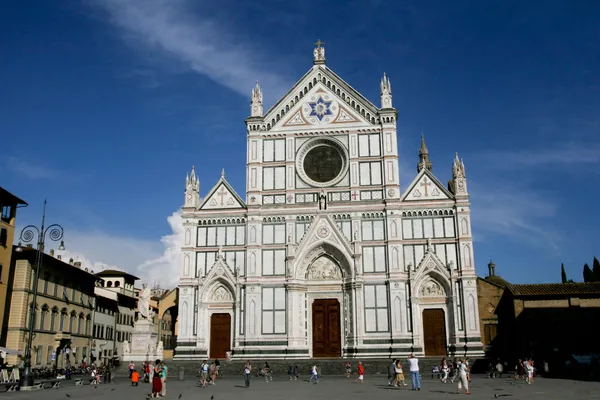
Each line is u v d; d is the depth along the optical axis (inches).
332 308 2866.6
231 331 2832.2
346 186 2940.5
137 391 1852.9
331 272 2888.8
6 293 2770.7
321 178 2997.0
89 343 3673.7
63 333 3186.5
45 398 1567.4
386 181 2906.0
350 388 1863.9
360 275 2817.4
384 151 2947.8
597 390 1658.5
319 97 3073.3
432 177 2898.6
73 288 3449.8
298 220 2933.1
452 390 1740.9
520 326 2588.6
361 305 2787.9
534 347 2556.6
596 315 2566.4
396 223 2849.4
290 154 3014.3
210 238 2957.7
